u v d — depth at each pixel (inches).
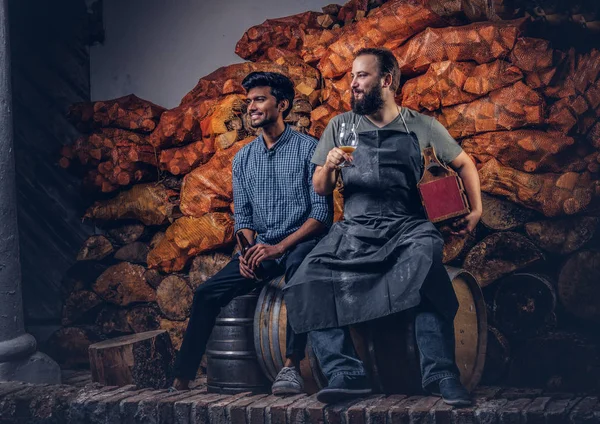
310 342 131.5
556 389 141.3
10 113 171.5
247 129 177.2
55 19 230.2
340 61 165.2
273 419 124.4
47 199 226.4
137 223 203.3
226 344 147.2
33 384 152.4
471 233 151.6
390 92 137.9
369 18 163.5
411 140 135.0
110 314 202.2
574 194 145.6
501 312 149.4
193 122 185.6
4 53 171.0
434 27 156.7
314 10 197.5
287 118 172.4
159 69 221.5
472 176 136.3
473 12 154.9
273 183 152.3
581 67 147.1
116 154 201.5
